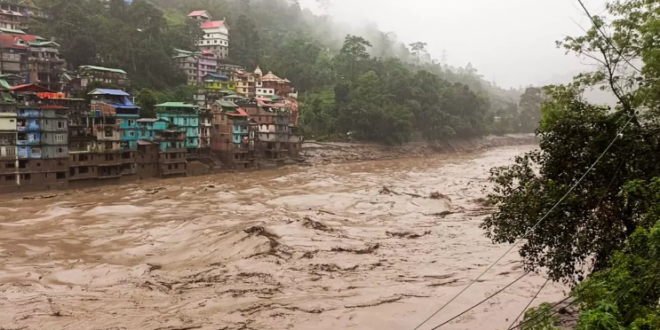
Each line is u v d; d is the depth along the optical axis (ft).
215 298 68.54
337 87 370.73
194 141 240.32
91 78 251.60
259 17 546.67
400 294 70.64
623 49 53.26
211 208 146.10
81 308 64.64
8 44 249.14
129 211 140.05
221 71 355.56
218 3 497.05
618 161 50.11
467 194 180.96
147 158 215.92
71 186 185.88
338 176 241.35
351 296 69.82
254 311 63.21
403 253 96.94
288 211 141.59
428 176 243.60
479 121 475.31
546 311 39.01
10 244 101.19
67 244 103.19
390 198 165.78
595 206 50.29
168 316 61.46
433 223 128.88
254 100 295.28
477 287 73.61
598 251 49.67
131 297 69.36
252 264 86.17
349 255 94.22
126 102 214.48
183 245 101.40
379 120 357.20
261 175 240.94
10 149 170.91
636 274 35.27
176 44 356.38
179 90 303.07
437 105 426.10
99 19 308.81
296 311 63.31
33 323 59.11
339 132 358.64
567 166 53.11
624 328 29.68
